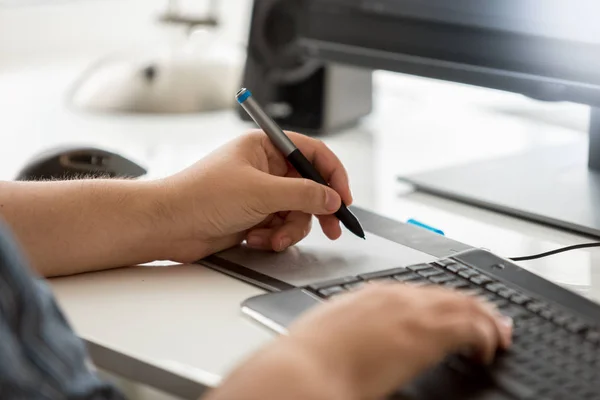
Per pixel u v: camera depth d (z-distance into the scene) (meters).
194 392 0.65
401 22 1.29
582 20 1.07
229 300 0.80
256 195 0.89
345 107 1.51
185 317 0.76
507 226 1.04
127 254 0.88
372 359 0.58
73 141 1.40
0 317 0.50
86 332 0.73
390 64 1.32
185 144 1.40
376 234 0.97
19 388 0.50
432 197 1.15
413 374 0.60
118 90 1.61
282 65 1.48
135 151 1.35
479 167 1.22
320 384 0.56
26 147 1.36
